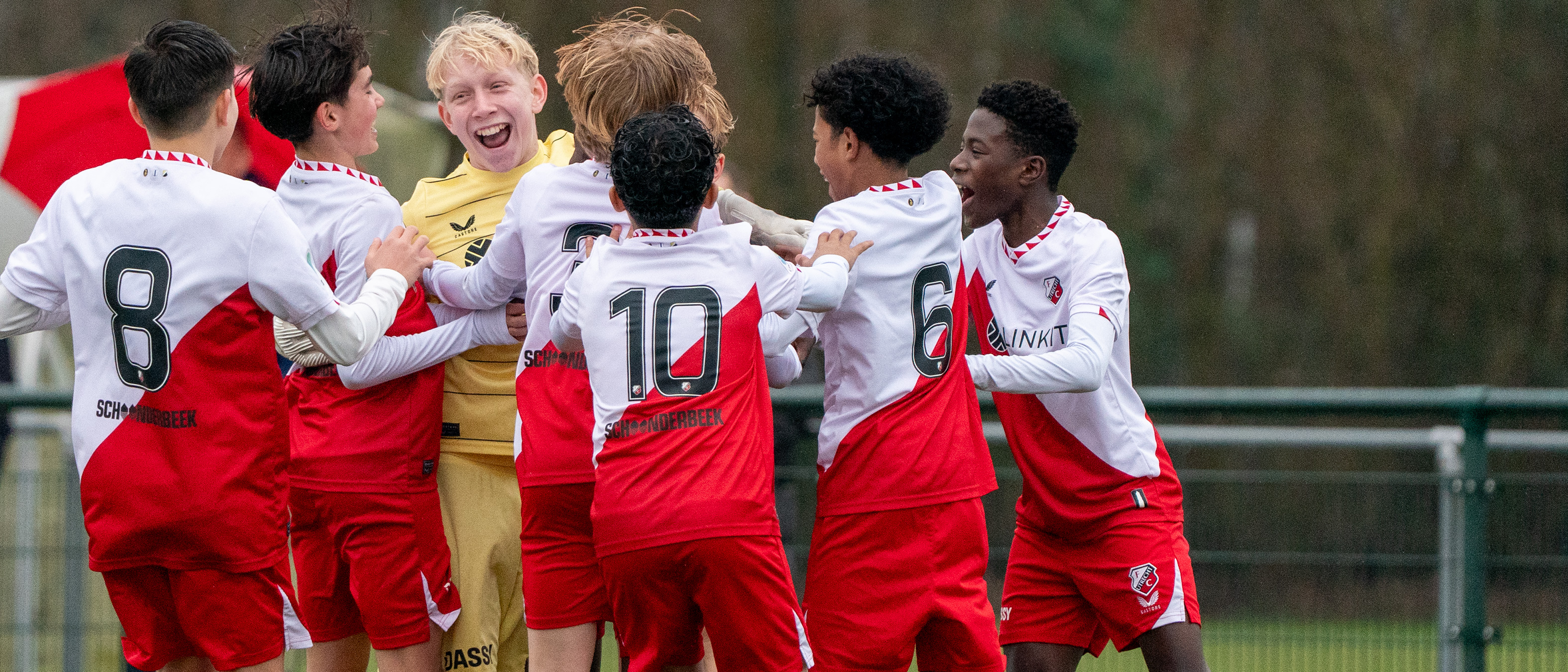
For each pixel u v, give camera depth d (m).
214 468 10.74
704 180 10.50
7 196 22.56
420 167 25.64
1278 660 17.00
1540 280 42.59
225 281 10.61
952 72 48.19
